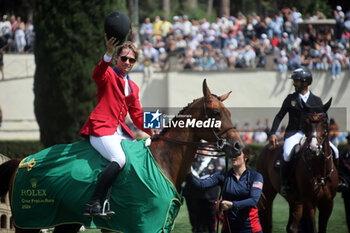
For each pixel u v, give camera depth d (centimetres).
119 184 1483
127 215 1470
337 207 3244
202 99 1557
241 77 5553
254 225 1569
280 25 5644
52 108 3297
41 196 1536
